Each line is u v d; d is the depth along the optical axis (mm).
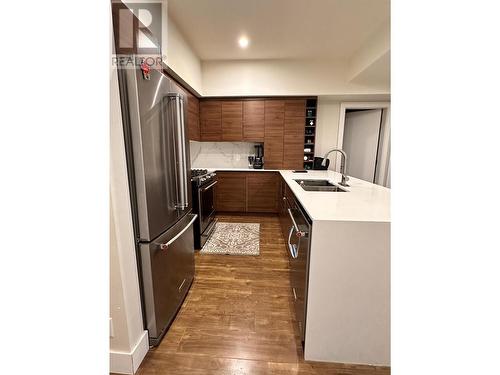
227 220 3912
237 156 4496
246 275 2221
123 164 1111
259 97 3998
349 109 4461
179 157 1591
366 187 2102
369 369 1265
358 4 2268
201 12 2418
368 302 1227
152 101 1263
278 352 1357
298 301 1534
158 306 1385
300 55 3613
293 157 4117
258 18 2531
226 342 1427
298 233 1443
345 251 1182
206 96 3949
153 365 1272
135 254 1241
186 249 1879
